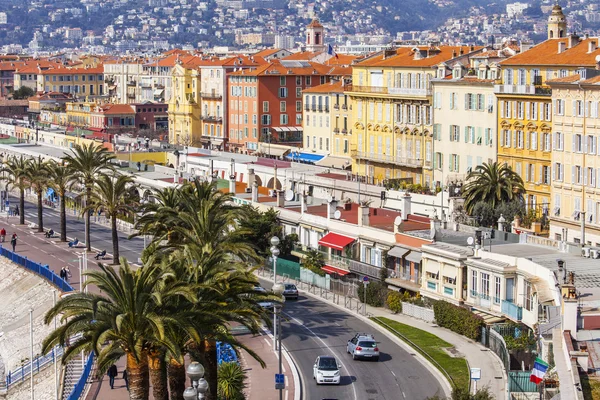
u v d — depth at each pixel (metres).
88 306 99.38
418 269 170.00
